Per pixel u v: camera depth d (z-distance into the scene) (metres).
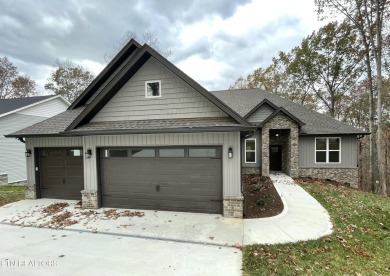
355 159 14.10
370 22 15.96
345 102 26.52
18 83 33.16
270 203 8.38
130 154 8.22
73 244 5.58
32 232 6.37
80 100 11.48
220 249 5.19
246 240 5.54
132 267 4.49
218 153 7.45
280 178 13.33
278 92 29.14
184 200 7.76
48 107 19.11
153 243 5.57
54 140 9.62
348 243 5.36
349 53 22.62
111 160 8.39
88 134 7.79
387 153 23.08
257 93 19.05
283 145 15.74
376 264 4.46
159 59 7.79
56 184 9.83
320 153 14.42
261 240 5.53
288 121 13.68
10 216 7.69
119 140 8.16
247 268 4.37
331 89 25.05
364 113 25.42
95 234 6.18
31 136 9.50
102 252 5.15
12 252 5.19
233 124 7.01
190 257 4.85
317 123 15.21
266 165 13.77
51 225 6.81
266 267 4.38
